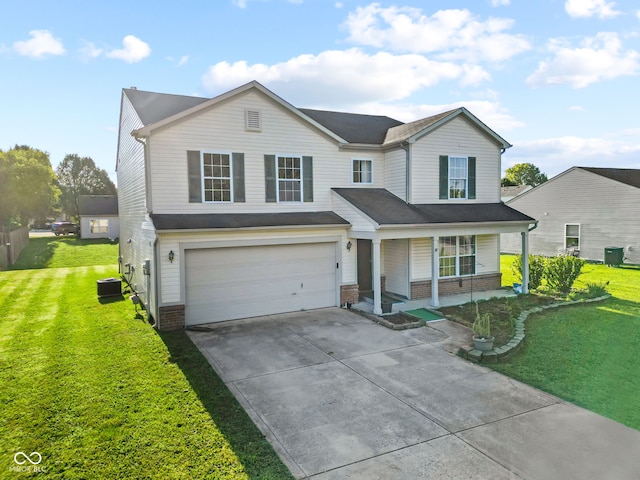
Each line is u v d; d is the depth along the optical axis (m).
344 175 14.80
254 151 12.93
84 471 4.87
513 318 11.71
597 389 7.25
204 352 9.19
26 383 7.37
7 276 20.09
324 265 13.33
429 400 6.85
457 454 5.26
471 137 15.75
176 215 11.81
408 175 14.50
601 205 24.22
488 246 16.27
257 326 11.28
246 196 12.87
